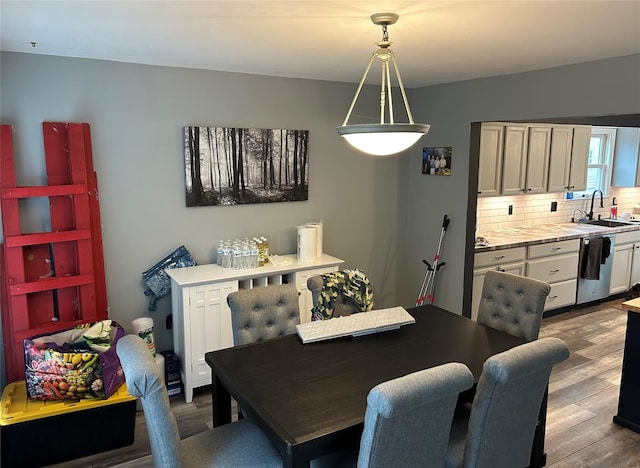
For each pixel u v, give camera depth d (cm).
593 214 636
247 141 395
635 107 304
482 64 341
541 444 282
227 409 254
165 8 212
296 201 430
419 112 472
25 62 313
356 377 227
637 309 308
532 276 510
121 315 366
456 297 452
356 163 460
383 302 502
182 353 357
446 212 454
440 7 208
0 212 305
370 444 169
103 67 337
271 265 389
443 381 172
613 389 379
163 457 189
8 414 275
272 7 209
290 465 179
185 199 379
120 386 303
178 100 366
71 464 290
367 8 210
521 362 192
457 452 219
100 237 344
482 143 469
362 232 475
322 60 333
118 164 351
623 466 288
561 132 531
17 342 310
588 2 200
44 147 320
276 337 280
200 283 345
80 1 203
